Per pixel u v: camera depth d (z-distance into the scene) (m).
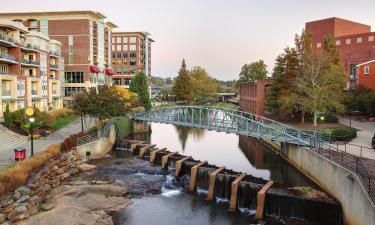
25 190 25.00
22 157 29.88
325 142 33.75
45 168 29.91
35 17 81.25
